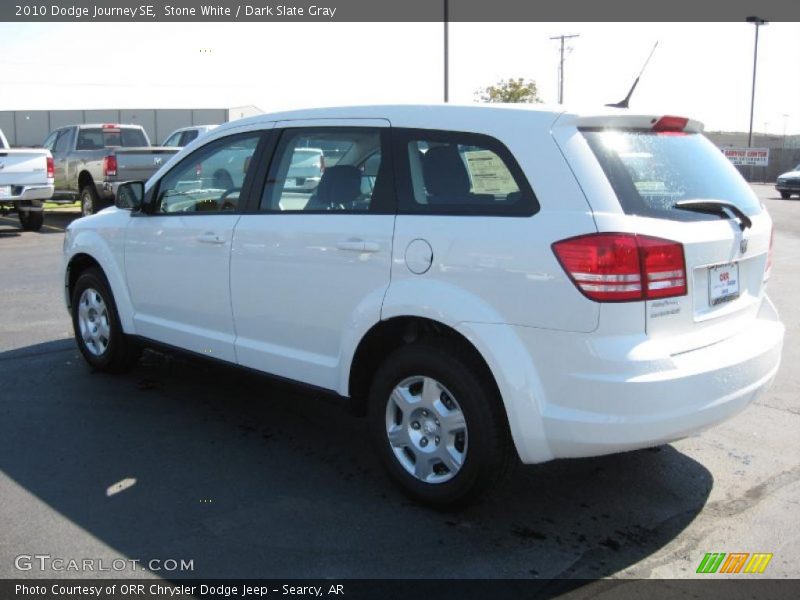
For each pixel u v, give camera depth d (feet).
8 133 146.00
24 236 47.24
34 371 19.65
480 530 11.98
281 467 14.21
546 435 11.07
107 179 48.16
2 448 14.83
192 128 60.23
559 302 10.76
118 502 12.71
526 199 11.31
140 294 17.62
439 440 12.25
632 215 10.85
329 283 13.33
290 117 14.73
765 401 17.90
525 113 11.73
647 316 10.71
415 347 12.34
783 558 11.30
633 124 12.03
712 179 12.72
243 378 19.40
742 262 12.51
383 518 12.32
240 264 14.85
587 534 11.93
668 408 10.71
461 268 11.62
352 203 13.32
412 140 12.77
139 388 18.51
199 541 11.52
